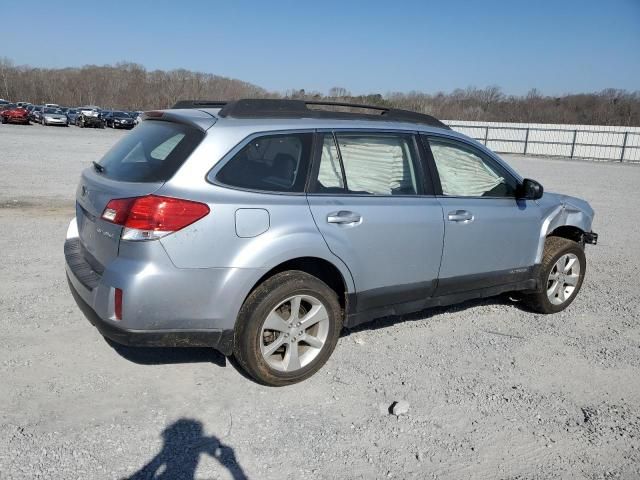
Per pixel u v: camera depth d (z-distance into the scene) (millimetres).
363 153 4164
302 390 3830
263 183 3662
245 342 3609
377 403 3711
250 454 3107
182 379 3867
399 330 4957
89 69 111750
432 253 4398
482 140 37312
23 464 2893
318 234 3762
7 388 3594
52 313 4789
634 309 5824
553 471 3107
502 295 6102
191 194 3379
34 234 7480
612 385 4129
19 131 33438
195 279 3389
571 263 5613
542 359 4512
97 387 3682
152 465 2963
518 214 4996
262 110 3877
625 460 3234
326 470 3012
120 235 3334
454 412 3646
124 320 3301
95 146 23984
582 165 27359
